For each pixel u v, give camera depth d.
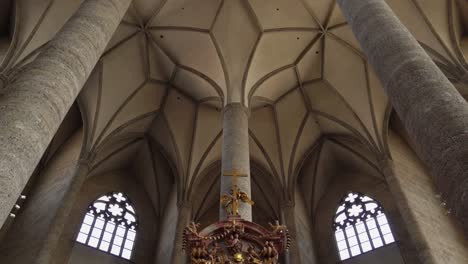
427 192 15.48
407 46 7.19
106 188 17.98
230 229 5.37
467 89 14.41
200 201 18.92
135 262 16.33
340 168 19.47
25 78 6.21
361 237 16.75
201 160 17.42
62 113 6.24
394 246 15.68
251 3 15.30
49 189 15.29
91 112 15.99
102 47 7.82
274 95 17.25
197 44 15.95
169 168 18.75
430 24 14.59
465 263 13.02
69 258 14.93
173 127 17.73
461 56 14.08
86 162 15.01
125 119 17.02
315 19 15.66
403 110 6.42
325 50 16.39
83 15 7.91
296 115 17.88
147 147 18.78
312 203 18.81
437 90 6.16
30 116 5.59
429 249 12.20
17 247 13.13
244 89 14.81
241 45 15.59
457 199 4.95
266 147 17.78
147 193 19.11
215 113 17.78
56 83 6.31
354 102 16.67
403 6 14.88
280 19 15.63
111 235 16.62
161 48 16.20
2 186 4.63
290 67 16.61
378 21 7.88
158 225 18.12
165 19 15.52
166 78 17.12
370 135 16.17
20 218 14.71
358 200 17.97
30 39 14.00
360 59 16.11
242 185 9.66
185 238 5.34
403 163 16.23
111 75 16.20
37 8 14.26
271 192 18.89
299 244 15.45
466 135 5.30
